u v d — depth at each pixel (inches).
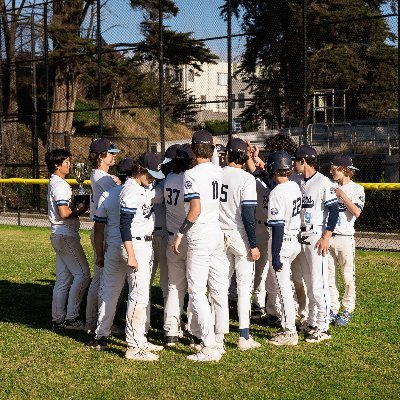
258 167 295.9
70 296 279.9
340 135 922.7
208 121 1274.6
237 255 253.3
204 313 235.6
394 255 476.7
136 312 237.9
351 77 983.6
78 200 281.7
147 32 870.4
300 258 263.0
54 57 982.4
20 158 973.8
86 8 989.8
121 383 213.3
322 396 201.2
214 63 874.8
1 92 927.7
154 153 236.8
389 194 575.8
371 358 239.1
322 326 261.3
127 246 231.3
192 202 231.0
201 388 208.2
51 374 222.5
